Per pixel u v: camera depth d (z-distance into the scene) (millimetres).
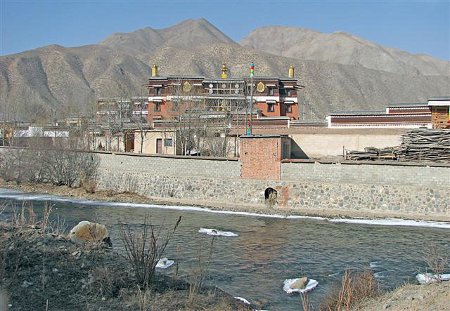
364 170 33125
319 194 34000
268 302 15094
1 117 88500
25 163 47406
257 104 66875
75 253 13984
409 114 44844
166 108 66188
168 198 38938
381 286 16500
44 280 11984
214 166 37406
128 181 41531
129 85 138250
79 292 11758
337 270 19406
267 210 34438
